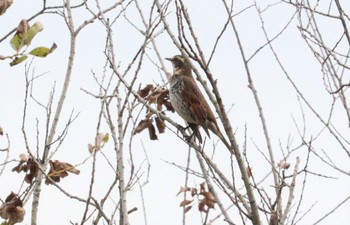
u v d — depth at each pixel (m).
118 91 11.28
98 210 9.69
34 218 9.99
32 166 10.45
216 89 10.04
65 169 10.73
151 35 11.93
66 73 11.00
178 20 9.81
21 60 8.33
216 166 12.05
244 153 10.46
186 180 13.20
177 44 11.27
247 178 10.15
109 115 10.80
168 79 14.48
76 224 10.00
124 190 9.98
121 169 10.17
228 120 10.18
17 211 9.87
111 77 11.06
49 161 10.76
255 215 10.02
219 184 10.06
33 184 10.31
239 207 9.93
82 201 10.10
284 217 10.26
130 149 10.20
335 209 11.59
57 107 10.71
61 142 10.51
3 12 8.60
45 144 10.40
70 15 11.32
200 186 13.06
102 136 10.94
